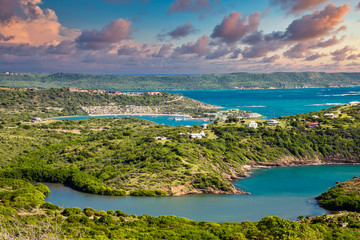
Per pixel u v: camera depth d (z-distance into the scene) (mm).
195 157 189125
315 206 135625
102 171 174875
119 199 142875
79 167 187625
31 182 168750
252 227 94125
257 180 180750
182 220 107812
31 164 188750
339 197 132625
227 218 121188
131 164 183625
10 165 180125
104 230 89188
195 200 143625
